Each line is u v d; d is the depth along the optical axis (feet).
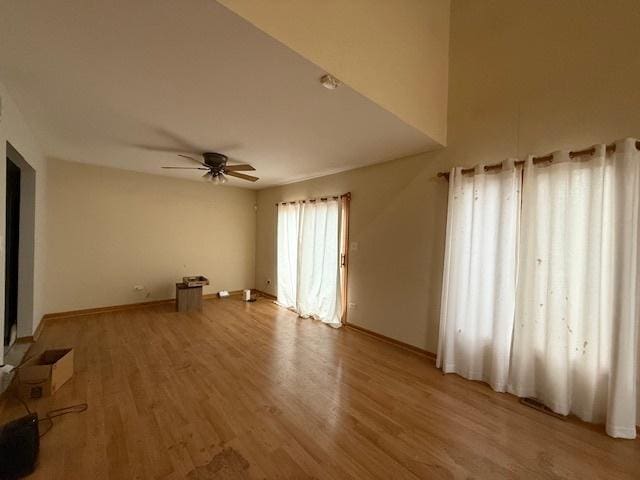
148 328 12.53
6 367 7.48
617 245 6.24
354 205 13.26
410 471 5.22
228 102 7.24
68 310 13.67
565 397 6.89
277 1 5.09
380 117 7.94
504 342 8.02
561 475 5.22
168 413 6.66
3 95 6.65
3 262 7.30
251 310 15.93
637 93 6.32
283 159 12.06
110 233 14.69
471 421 6.71
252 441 5.83
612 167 6.50
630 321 6.12
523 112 8.12
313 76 6.14
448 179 9.74
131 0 4.20
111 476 4.89
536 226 7.61
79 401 7.05
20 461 4.78
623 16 6.52
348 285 13.48
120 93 6.88
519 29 8.26
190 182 17.33
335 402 7.35
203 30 4.82
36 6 4.28
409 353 10.69
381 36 7.35
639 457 5.66
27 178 10.52
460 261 9.06
